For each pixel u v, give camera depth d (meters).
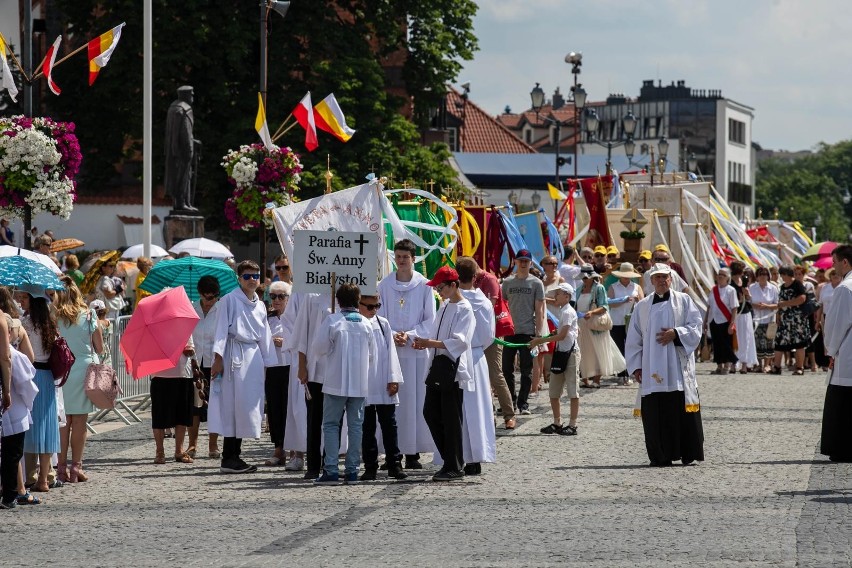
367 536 21.30
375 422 28.48
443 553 19.72
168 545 20.78
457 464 27.81
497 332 37.53
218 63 91.00
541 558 19.25
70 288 29.31
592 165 179.00
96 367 28.81
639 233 66.00
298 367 29.02
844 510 23.59
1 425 24.94
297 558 19.45
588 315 47.53
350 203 32.44
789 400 45.62
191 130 66.19
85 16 92.75
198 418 32.25
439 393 27.80
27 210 44.81
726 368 60.53
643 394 30.00
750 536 20.97
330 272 28.47
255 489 27.05
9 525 23.20
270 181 54.00
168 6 88.62
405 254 29.28
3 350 24.88
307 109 54.41
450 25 104.75
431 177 95.81
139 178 95.25
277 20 92.94
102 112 92.88
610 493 25.80
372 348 27.91
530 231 57.28
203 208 92.62
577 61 93.00
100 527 22.75
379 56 101.31
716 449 32.59
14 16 95.19
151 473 29.89
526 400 40.91
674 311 29.91
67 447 28.81
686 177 88.88
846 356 29.78
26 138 43.25
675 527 21.91
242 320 30.23
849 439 29.94
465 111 193.12
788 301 59.22
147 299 30.89
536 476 28.27
